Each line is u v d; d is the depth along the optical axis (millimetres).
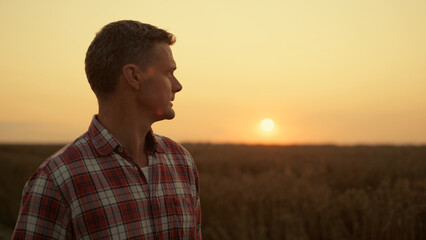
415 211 4797
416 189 6406
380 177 9906
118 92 1258
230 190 6984
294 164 14625
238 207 5914
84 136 1267
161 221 1254
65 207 1125
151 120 1318
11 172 10617
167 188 1323
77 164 1170
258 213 5500
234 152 26062
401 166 11484
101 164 1200
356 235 4922
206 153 24797
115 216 1159
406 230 4590
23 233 1104
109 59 1231
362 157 18656
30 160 13133
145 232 1202
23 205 1149
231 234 5211
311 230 5066
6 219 6781
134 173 1238
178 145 1525
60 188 1125
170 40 1361
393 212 4773
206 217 5762
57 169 1144
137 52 1245
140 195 1226
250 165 15320
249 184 7648
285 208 5578
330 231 4891
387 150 25422
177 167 1436
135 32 1255
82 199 1138
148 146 1342
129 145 1274
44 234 1104
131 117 1276
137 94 1263
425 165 10984
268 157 18438
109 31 1254
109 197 1168
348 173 10547
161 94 1285
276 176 9711
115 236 1146
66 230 1130
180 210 1335
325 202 5578
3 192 7777
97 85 1269
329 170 12758
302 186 7461
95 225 1135
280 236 4945
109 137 1227
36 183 1138
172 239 1274
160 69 1294
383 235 4793
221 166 14922
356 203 5570
